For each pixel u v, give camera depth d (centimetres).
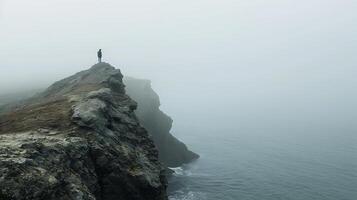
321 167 12381
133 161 4069
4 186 2270
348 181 10538
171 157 12262
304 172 11638
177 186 9738
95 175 3366
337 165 12700
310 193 9375
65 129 3728
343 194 9312
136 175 3838
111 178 3625
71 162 3103
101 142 3734
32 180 2434
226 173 11350
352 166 12512
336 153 15062
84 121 3822
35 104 5475
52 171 2730
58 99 5284
